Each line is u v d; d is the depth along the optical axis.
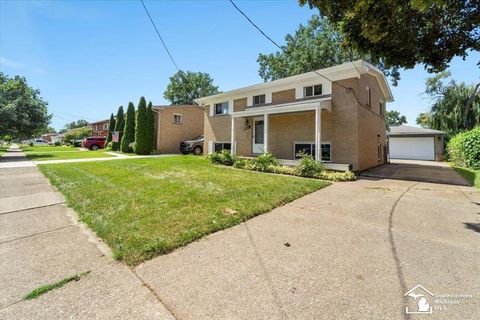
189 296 1.98
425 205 4.85
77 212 4.31
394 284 2.14
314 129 11.16
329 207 4.70
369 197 5.56
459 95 20.72
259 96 13.71
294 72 23.78
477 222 3.83
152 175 8.30
